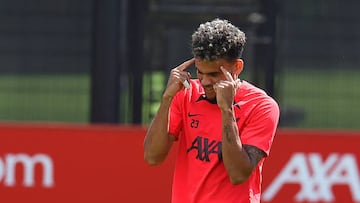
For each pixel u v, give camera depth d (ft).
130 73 117.91
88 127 89.66
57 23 118.93
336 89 122.62
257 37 121.90
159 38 120.47
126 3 117.29
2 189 89.71
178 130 50.78
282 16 122.01
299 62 122.11
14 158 89.61
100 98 115.85
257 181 49.73
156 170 89.56
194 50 48.19
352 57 123.13
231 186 48.93
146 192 89.66
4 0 118.73
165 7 121.08
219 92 47.03
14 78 119.44
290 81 121.80
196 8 122.42
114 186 89.71
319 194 90.53
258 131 48.75
